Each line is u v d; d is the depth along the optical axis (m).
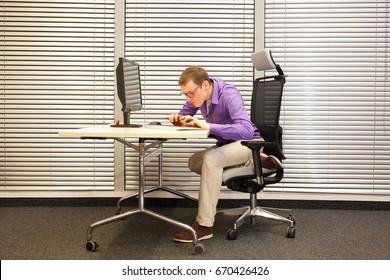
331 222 3.20
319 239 2.74
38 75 3.67
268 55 2.63
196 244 2.41
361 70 3.61
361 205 3.65
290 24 3.64
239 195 3.71
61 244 2.60
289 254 2.44
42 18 3.65
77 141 3.71
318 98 3.63
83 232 2.88
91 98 3.70
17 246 2.55
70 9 3.66
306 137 3.65
